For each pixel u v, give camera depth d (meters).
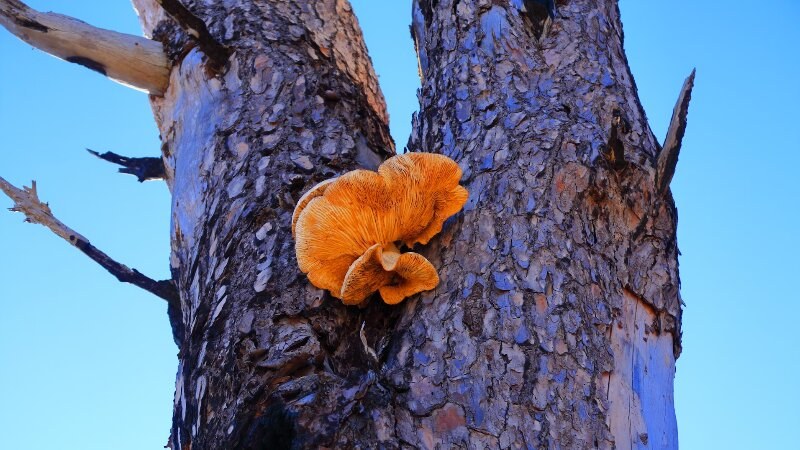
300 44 5.49
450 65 4.84
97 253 5.23
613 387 3.53
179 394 4.07
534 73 4.65
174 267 4.99
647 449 3.46
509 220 3.91
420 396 3.43
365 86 5.79
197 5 5.75
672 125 4.05
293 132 4.84
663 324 3.90
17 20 5.31
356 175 3.73
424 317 3.72
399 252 3.95
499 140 4.28
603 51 4.83
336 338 3.88
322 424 3.32
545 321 3.59
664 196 4.20
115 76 5.62
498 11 4.93
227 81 5.23
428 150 4.55
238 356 3.75
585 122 4.32
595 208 4.02
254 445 3.38
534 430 3.31
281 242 4.21
